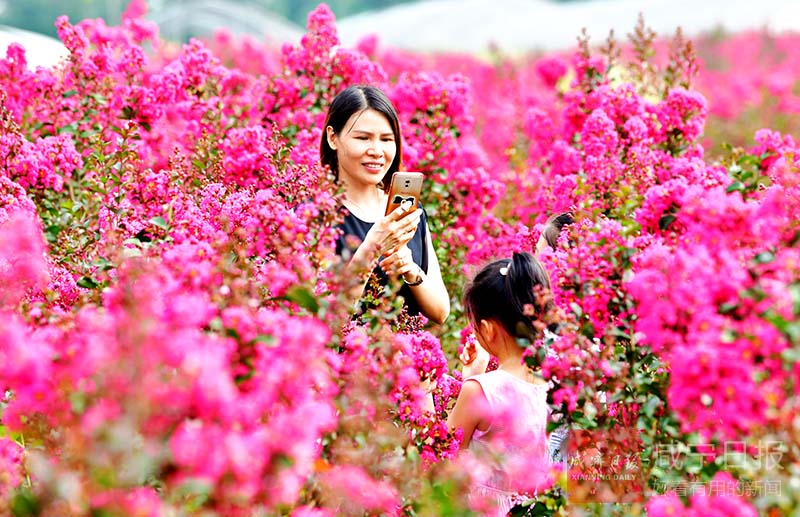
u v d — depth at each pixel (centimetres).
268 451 387
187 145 1009
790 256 487
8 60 1012
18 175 832
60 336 463
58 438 452
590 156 891
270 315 447
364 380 503
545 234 752
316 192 603
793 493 456
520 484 556
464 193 1077
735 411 441
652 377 568
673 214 628
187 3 4278
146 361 383
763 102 2669
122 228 693
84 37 1052
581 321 562
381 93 745
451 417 623
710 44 3916
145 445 382
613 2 4769
